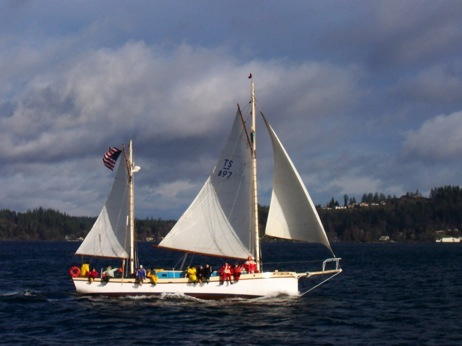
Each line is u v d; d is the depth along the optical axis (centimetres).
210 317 4356
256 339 3681
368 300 5541
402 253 18000
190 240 5200
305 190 4941
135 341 3612
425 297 5825
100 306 4800
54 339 3666
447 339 3712
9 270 9756
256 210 5125
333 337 3753
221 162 5225
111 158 5381
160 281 5125
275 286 5144
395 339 3703
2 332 3878
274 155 5006
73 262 12281
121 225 5369
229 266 5106
